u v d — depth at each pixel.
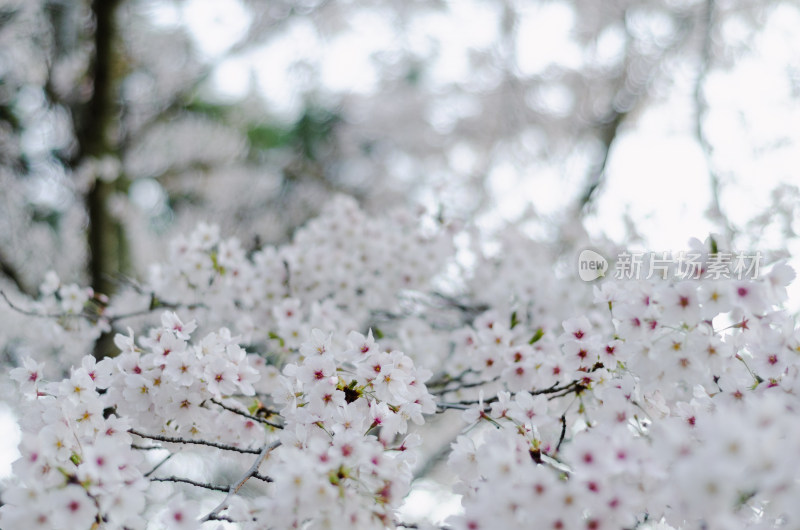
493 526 1.46
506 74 8.84
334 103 10.07
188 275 3.29
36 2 6.36
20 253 6.44
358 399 1.99
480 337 2.70
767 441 1.22
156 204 8.26
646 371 1.91
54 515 1.48
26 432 1.89
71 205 6.62
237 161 9.07
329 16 8.80
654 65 7.80
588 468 1.44
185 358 2.05
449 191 4.02
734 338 1.88
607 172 7.23
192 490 4.22
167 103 7.70
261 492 2.54
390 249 3.80
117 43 6.21
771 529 1.48
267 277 3.44
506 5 8.30
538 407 1.95
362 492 1.61
